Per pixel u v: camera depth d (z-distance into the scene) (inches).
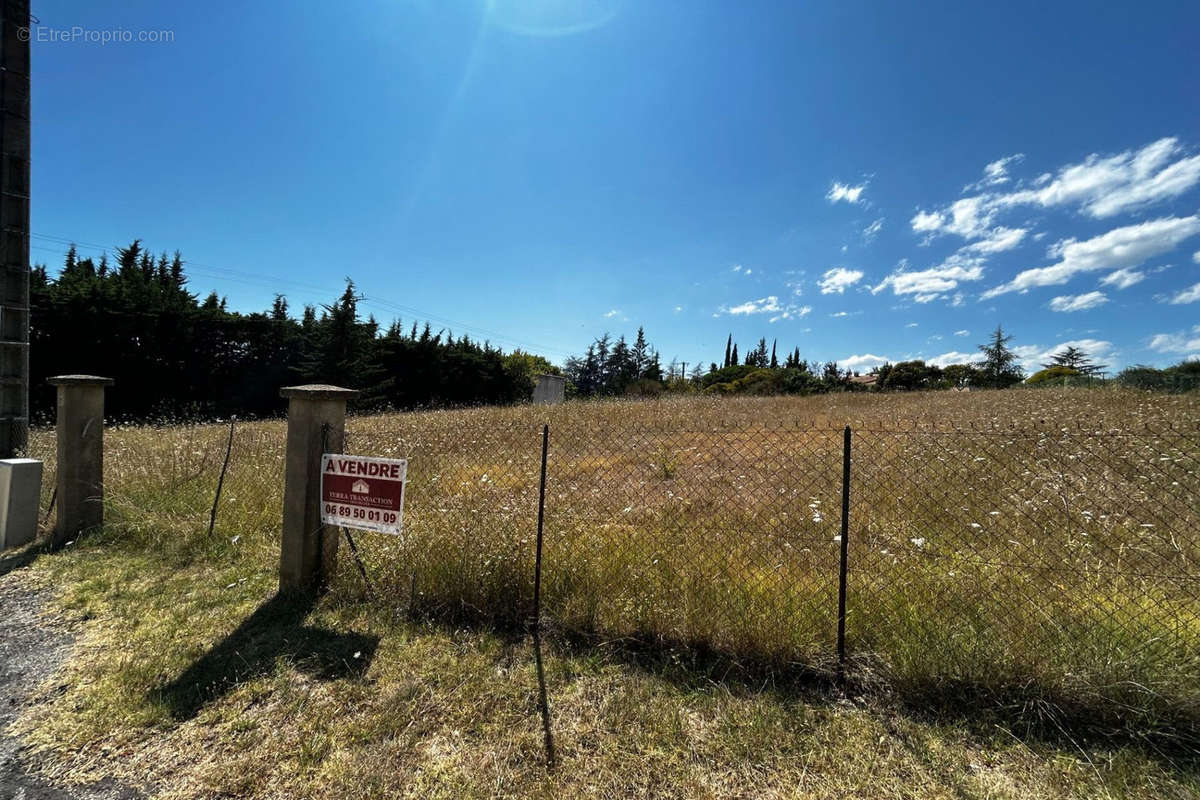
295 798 66.4
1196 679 75.5
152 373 775.1
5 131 225.5
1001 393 565.3
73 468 165.3
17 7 227.8
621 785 68.2
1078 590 94.9
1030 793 65.7
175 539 158.6
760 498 179.3
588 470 223.5
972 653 83.2
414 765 71.8
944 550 120.0
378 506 118.6
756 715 80.8
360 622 112.3
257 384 906.7
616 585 111.0
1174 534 109.8
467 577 114.2
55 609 119.6
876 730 77.2
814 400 622.5
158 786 68.5
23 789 67.8
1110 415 268.2
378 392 930.7
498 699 86.0
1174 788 65.8
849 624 93.7
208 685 90.0
